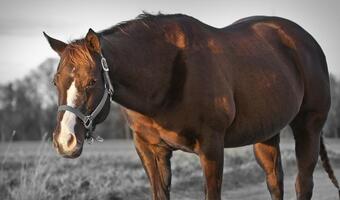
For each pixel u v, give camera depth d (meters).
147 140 7.30
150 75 6.75
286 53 8.47
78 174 12.63
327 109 8.94
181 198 11.28
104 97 6.21
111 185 11.63
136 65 6.65
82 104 6.01
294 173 14.98
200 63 7.02
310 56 8.77
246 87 7.51
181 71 6.92
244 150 17.95
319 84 8.77
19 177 12.01
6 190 11.05
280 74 8.02
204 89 6.95
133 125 7.23
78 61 6.02
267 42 8.27
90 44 6.14
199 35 7.27
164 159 7.49
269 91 7.76
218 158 7.07
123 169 14.19
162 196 7.51
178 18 7.30
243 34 8.07
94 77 6.07
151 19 7.10
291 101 8.12
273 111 7.82
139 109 6.81
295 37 8.70
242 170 14.51
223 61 7.31
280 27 8.68
